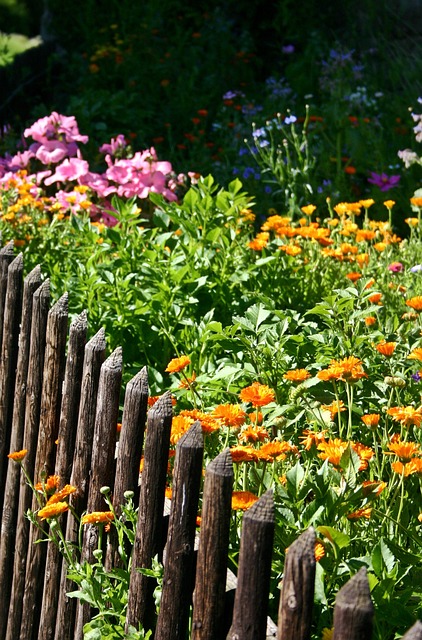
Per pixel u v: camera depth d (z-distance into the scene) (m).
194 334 3.50
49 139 6.21
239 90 9.80
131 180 5.64
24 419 2.73
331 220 4.83
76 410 2.36
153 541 1.94
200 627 1.73
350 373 2.40
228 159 8.04
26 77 10.44
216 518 1.68
